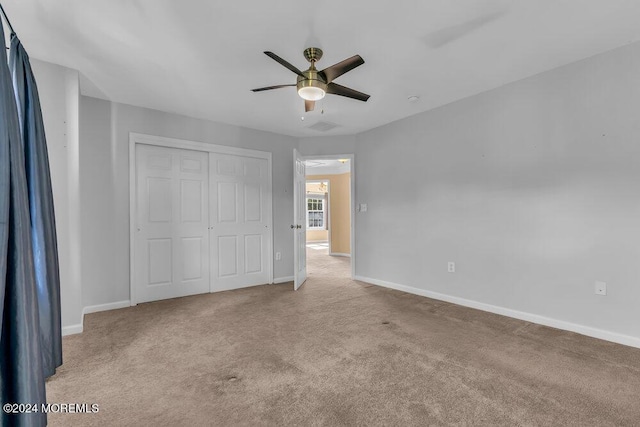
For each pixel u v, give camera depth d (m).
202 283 4.04
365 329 2.76
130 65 2.64
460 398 1.72
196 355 2.25
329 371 2.02
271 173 4.66
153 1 1.85
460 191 3.48
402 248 4.16
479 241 3.31
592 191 2.54
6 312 1.26
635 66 2.34
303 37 2.25
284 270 4.79
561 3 1.91
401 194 4.16
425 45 2.38
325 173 8.25
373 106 3.67
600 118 2.50
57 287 2.06
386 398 1.72
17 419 1.24
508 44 2.37
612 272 2.44
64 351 2.32
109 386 1.85
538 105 2.86
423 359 2.18
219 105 3.58
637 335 2.33
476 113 3.33
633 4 1.92
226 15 1.99
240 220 4.37
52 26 2.09
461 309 3.33
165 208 3.78
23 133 1.79
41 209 1.88
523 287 2.97
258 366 2.09
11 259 1.27
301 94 2.32
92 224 3.29
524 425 1.50
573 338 2.52
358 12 1.97
